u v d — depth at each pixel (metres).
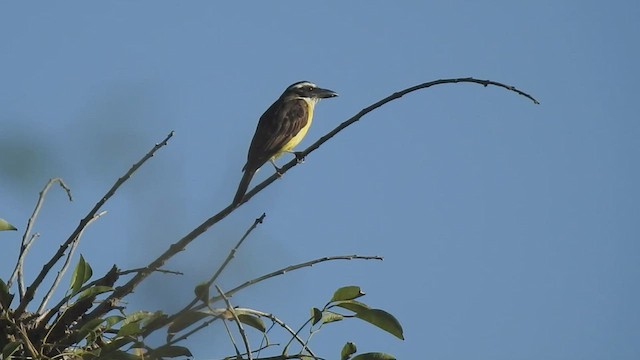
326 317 9.31
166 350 9.19
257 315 9.23
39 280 9.71
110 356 9.38
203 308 9.23
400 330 9.38
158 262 9.12
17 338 9.69
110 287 9.58
